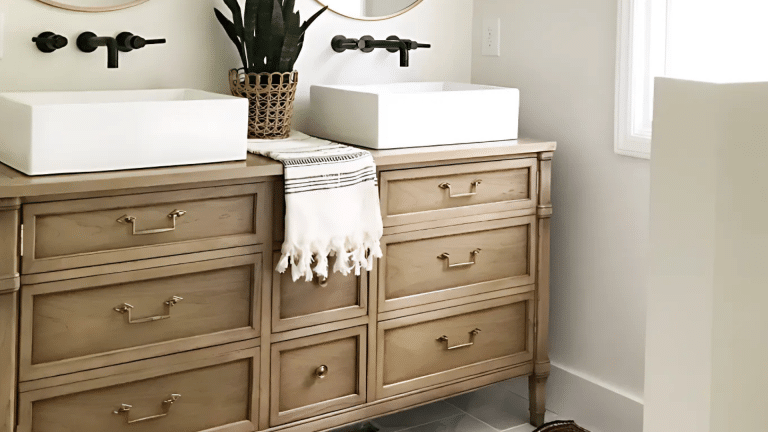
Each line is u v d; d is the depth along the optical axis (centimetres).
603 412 248
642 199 231
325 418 206
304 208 187
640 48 228
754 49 217
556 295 265
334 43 248
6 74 202
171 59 224
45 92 198
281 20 212
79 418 171
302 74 246
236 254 185
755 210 92
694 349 94
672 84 94
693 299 94
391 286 214
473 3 282
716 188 90
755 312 93
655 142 97
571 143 253
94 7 210
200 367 185
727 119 89
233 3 213
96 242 167
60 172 167
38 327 164
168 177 171
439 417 259
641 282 234
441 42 276
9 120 173
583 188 251
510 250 237
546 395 268
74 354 168
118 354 173
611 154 240
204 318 184
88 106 168
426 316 221
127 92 211
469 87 258
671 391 98
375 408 215
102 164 172
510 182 233
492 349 238
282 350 197
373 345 212
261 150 197
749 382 94
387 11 260
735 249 91
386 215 209
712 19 224
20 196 155
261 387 194
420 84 264
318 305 201
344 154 194
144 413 179
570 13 248
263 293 191
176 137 180
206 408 188
